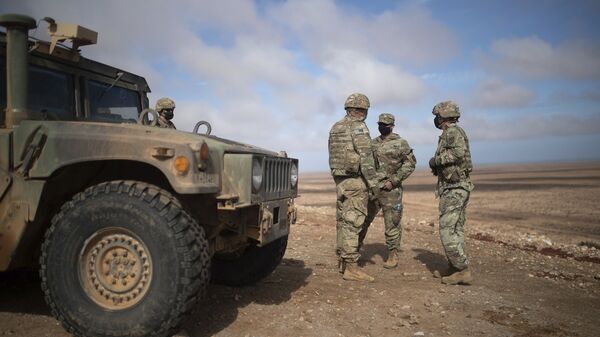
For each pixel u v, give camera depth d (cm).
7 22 341
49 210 332
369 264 621
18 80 347
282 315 377
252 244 442
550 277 582
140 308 289
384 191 592
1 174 317
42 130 313
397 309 406
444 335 347
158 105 555
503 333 357
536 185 5253
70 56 412
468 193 518
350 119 505
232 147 345
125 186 300
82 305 296
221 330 339
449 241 511
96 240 301
